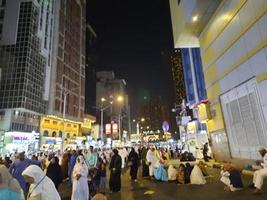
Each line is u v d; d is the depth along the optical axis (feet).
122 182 46.44
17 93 160.86
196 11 67.05
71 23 247.91
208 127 77.36
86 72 317.01
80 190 24.94
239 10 52.65
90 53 334.65
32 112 171.83
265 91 44.34
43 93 187.83
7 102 159.84
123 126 438.40
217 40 65.92
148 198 31.04
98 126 298.76
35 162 33.40
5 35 173.78
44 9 197.77
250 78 49.24
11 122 155.02
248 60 49.78
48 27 201.67
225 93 62.03
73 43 248.93
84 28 289.33
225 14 59.88
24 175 11.86
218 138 68.95
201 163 48.08
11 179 10.80
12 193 10.29
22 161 29.96
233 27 55.88
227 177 34.35
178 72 283.38
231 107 59.41
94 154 43.39
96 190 35.63
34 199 11.16
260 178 29.81
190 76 161.99
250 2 47.91
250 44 48.78
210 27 70.74
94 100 333.01
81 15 281.95
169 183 42.91
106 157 78.74
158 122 514.68
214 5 64.44
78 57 259.80
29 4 179.73
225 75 61.57
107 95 430.61
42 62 190.19
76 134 240.12
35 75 177.88
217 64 66.64
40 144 177.06
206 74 76.13
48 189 11.89
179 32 83.71
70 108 226.58
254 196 28.60
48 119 194.70
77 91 248.32
